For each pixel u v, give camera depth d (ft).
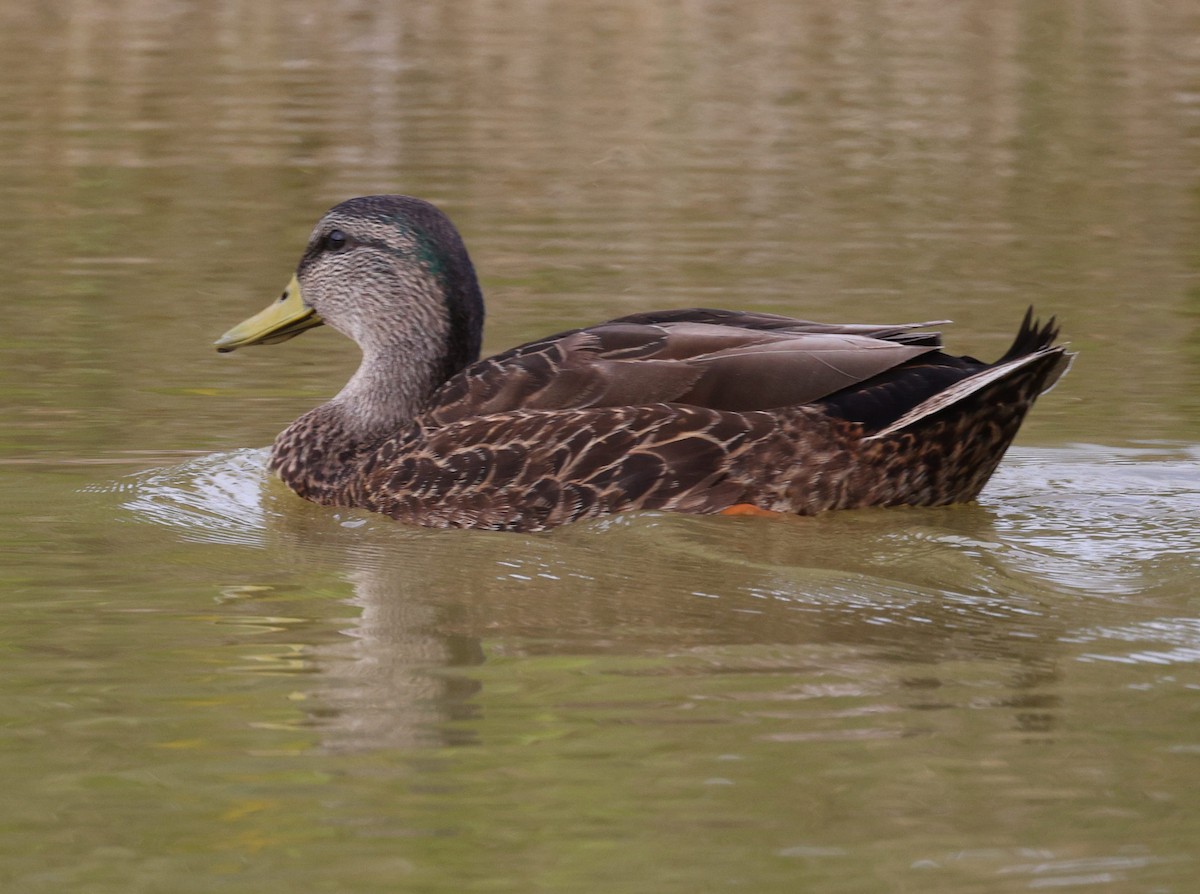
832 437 38.04
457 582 34.68
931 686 28.07
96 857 22.39
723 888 21.30
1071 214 76.13
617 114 99.60
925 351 37.99
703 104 103.30
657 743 25.76
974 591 33.35
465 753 25.44
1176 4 140.56
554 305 59.77
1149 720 26.45
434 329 43.11
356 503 41.04
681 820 23.17
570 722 26.66
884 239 71.00
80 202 77.61
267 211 75.82
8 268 65.82
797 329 40.73
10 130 93.15
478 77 110.32
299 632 31.45
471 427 39.63
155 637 31.14
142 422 47.93
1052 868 21.72
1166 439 46.14
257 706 27.55
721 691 27.91
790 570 34.73
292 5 136.36
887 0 141.38
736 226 73.26
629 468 38.37
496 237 70.64
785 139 93.40
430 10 135.54
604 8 137.39
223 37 124.16
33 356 54.19
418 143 90.74
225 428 47.62
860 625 31.42
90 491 41.63
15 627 31.68
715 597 33.22
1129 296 62.08
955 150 90.99
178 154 87.76
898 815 23.26
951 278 64.44
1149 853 22.08
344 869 21.95
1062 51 121.60
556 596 33.58
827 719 26.61
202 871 21.98
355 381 43.68
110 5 135.33
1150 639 30.40
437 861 22.11
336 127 94.22
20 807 23.84
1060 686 27.99
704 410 38.29
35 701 27.84
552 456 38.65
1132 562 35.35
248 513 40.52
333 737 26.14
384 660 29.76
